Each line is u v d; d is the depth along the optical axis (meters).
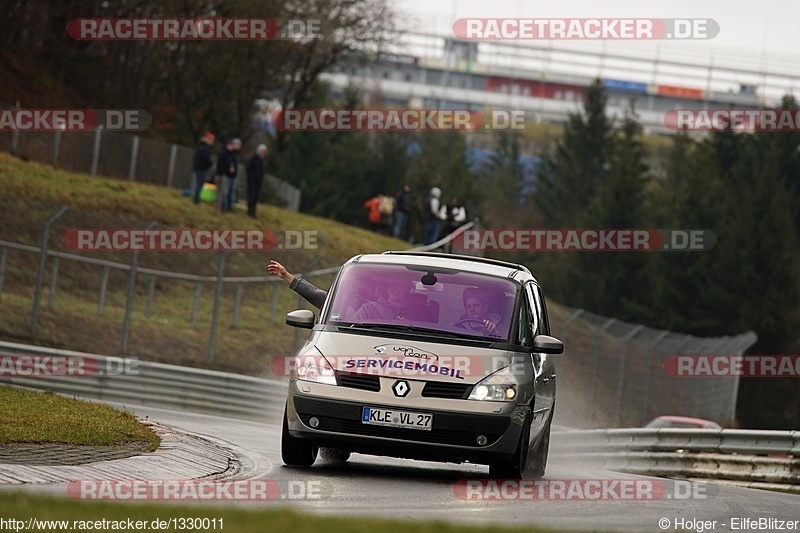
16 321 102.56
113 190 143.00
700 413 132.00
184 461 35.50
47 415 41.84
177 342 109.19
